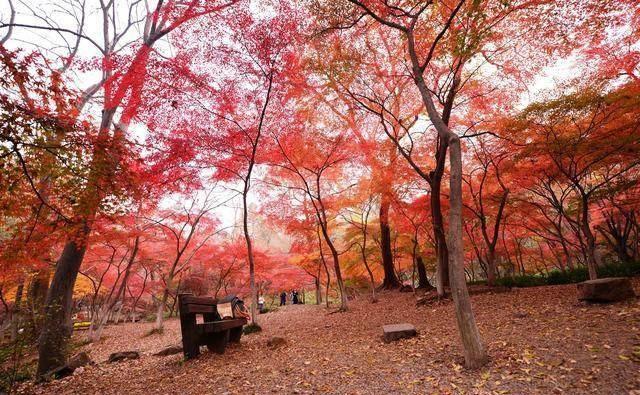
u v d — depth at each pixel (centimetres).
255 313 1272
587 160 1087
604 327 600
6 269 772
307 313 1848
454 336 727
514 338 627
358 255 2278
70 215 754
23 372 770
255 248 2023
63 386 715
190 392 555
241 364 704
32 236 738
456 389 437
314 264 2416
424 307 1261
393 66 1433
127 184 711
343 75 1120
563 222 2052
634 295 785
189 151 1035
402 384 482
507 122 1057
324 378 554
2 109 493
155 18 1157
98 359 1078
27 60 538
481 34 835
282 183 1520
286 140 1266
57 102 595
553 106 919
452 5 1055
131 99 952
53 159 606
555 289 1193
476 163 1403
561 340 569
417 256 1970
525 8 971
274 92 1119
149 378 680
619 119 966
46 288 1385
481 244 2148
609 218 1677
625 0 860
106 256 1855
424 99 653
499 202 1480
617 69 1100
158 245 1925
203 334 827
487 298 1202
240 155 1191
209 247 1938
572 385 404
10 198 632
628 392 368
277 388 529
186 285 2717
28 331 647
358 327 1082
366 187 1478
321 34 1052
